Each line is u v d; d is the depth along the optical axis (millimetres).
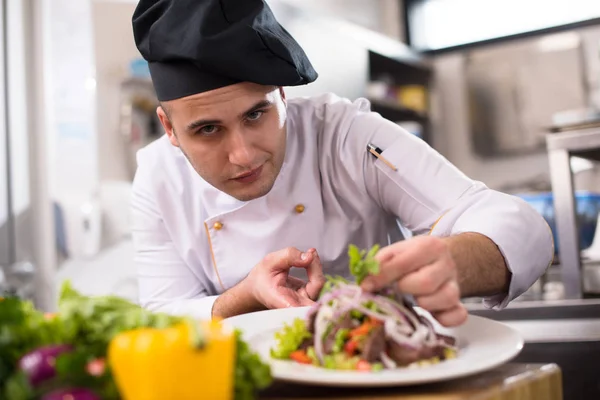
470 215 1245
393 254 942
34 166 3072
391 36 5305
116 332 773
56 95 3100
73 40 3137
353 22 5090
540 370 924
